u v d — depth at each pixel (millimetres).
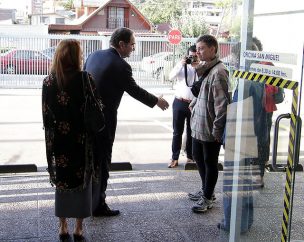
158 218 4699
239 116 3535
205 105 4535
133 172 6363
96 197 4473
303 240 3559
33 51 17172
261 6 3168
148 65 18219
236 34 3562
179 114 6402
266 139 3227
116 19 37531
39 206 4926
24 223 4480
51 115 3816
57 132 3824
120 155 7863
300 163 3332
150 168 6668
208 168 4754
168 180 5984
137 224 4535
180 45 18266
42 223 4492
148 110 13031
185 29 30672
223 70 4379
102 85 4402
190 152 6539
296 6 2803
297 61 2793
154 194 5410
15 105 13320
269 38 3070
